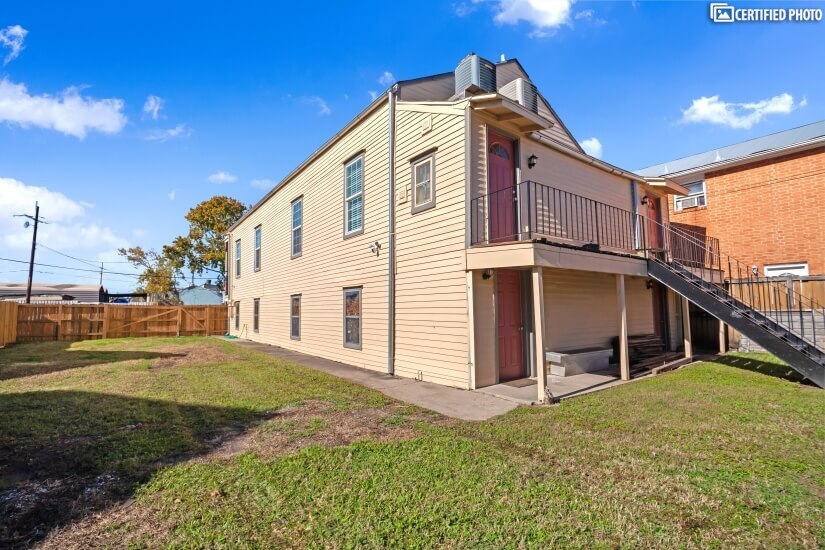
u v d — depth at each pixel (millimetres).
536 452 3777
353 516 2643
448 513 2674
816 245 11383
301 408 5453
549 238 8688
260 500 2859
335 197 10992
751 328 7098
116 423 4746
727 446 3869
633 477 3213
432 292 7531
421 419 4945
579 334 8922
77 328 18047
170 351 12664
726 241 13266
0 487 3062
